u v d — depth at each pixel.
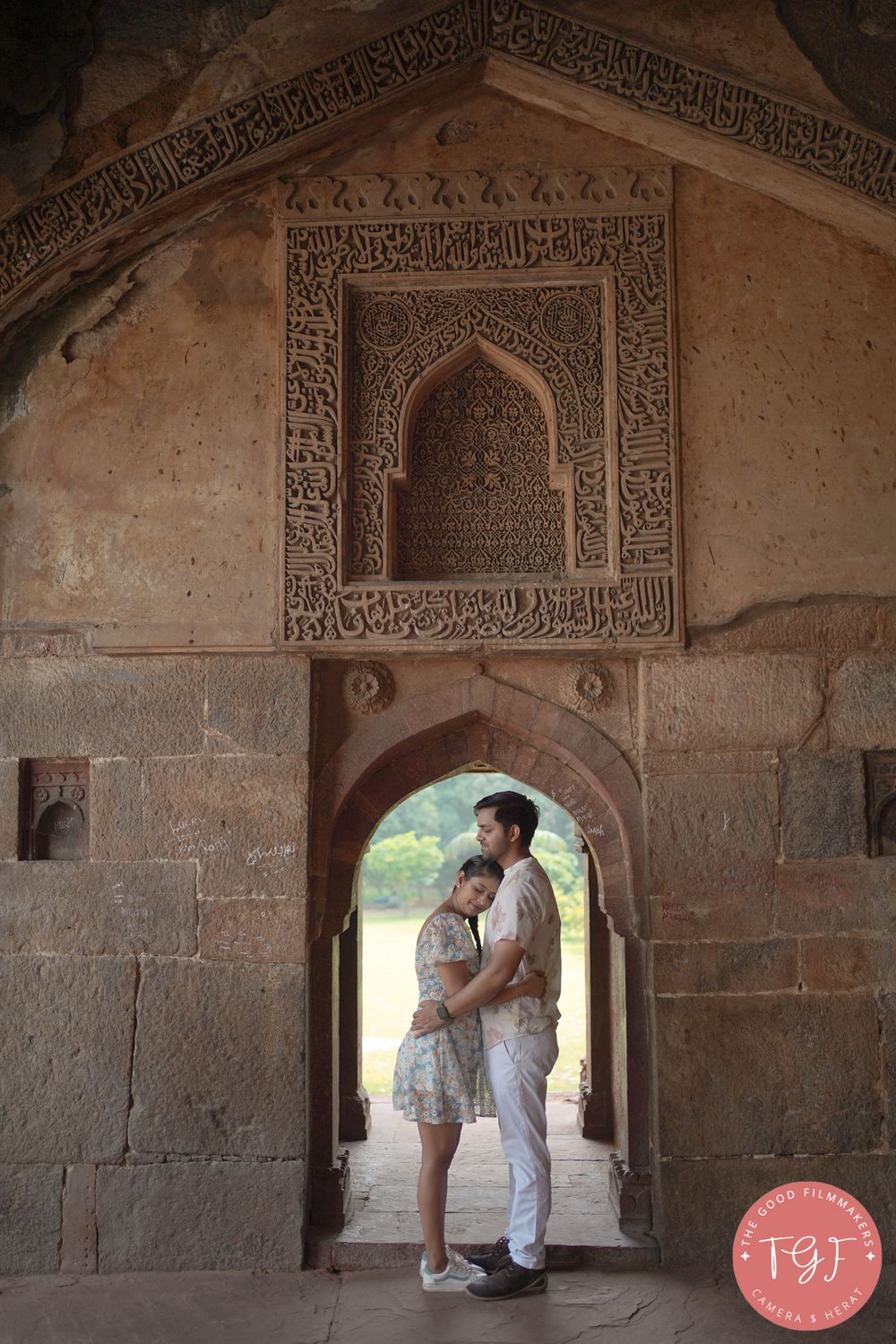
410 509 4.80
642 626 4.50
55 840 4.63
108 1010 4.43
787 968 4.38
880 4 4.52
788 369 4.65
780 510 4.59
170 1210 4.31
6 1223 4.33
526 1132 4.00
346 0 4.59
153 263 4.80
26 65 4.56
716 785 4.48
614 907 4.63
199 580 4.62
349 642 4.54
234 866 4.47
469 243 4.76
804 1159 4.30
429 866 26.64
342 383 4.70
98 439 4.73
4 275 4.57
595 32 4.58
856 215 4.60
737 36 4.56
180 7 4.64
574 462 4.66
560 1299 3.98
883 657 4.53
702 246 4.73
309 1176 4.44
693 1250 4.27
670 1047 4.36
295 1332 3.74
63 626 4.64
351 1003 5.80
